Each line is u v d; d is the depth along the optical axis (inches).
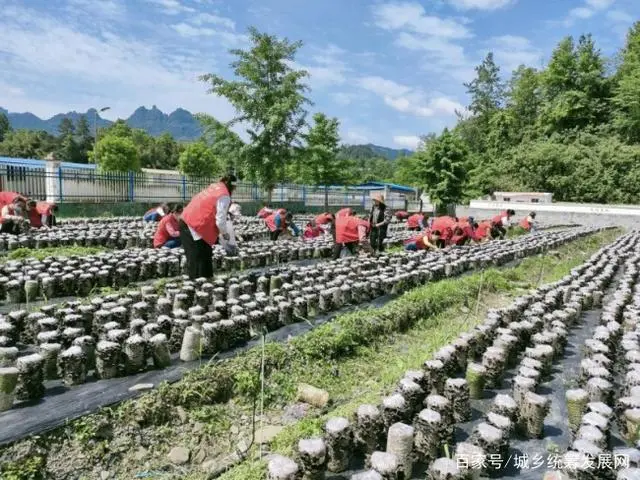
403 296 287.0
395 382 183.3
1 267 290.2
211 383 168.7
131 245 454.9
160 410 153.6
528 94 1886.1
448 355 181.8
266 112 923.4
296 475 115.3
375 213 476.4
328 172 1256.2
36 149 2450.8
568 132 1573.6
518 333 214.5
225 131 946.7
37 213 506.0
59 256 340.2
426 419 133.4
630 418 141.4
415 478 130.0
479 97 2134.6
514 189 1451.8
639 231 949.8
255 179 966.4
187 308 244.5
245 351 197.2
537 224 1007.6
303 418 166.7
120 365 171.8
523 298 274.1
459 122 2159.2
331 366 204.1
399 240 595.8
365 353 220.7
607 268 388.8
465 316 295.9
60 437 135.5
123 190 895.1
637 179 1304.1
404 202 1513.3
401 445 125.4
